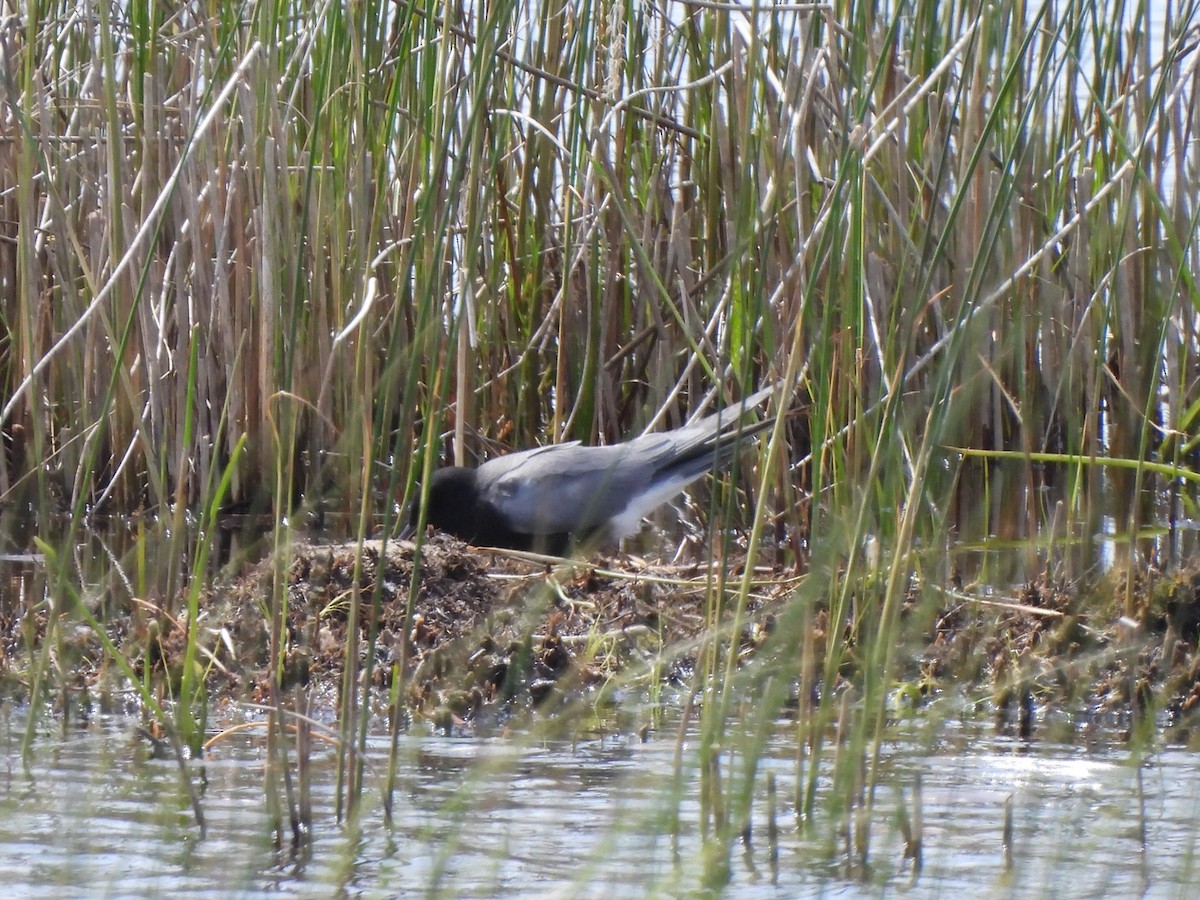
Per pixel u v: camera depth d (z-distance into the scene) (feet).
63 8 45.47
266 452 41.06
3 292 49.34
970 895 20.04
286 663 32.45
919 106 42.06
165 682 30.96
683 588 37.86
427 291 22.12
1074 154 42.73
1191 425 43.06
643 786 25.21
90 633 34.35
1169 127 39.86
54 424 48.06
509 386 49.08
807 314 31.94
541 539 41.14
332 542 38.40
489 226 46.68
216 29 42.86
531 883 20.49
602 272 48.65
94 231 43.32
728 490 22.88
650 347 47.85
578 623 35.73
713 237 46.37
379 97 43.60
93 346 45.11
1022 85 35.76
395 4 44.11
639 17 46.19
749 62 27.84
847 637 32.19
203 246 43.21
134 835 22.70
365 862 21.49
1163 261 41.09
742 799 20.68
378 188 38.09
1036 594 35.01
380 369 44.29
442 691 31.55
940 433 22.11
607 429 47.44
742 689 30.50
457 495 42.78
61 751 27.55
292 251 39.68
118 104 45.16
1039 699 31.24
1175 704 30.68
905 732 29.07
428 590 36.47
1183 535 39.96
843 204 26.58
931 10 36.73
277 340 34.73
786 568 39.78
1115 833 22.81
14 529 45.01
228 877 20.72
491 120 38.04
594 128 42.42
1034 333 43.37
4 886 20.31
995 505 42.39
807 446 45.50
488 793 25.00
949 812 24.09
